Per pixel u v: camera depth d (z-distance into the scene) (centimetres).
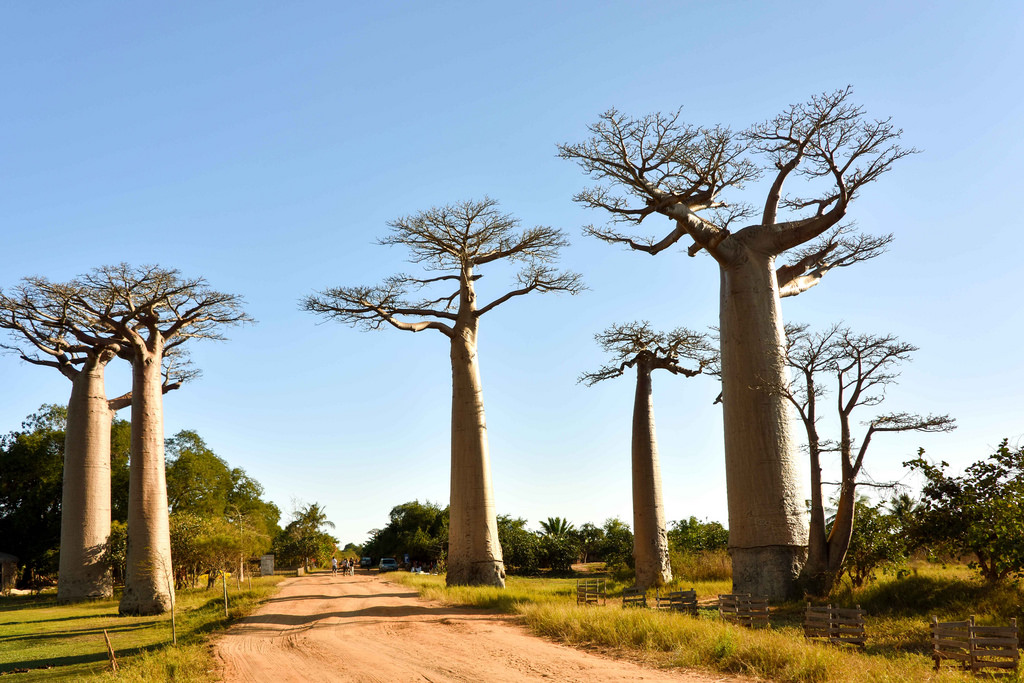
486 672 1170
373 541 8594
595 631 1482
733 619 1620
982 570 1800
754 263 2209
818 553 1986
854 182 2130
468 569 2995
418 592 2991
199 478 5741
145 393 3109
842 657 1076
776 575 2042
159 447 3114
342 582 4231
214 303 3375
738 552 2111
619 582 3478
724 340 2228
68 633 2331
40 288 3158
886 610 1738
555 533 5822
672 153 2211
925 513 1861
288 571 7662
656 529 2934
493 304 3231
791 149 2192
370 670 1245
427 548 6631
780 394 2092
